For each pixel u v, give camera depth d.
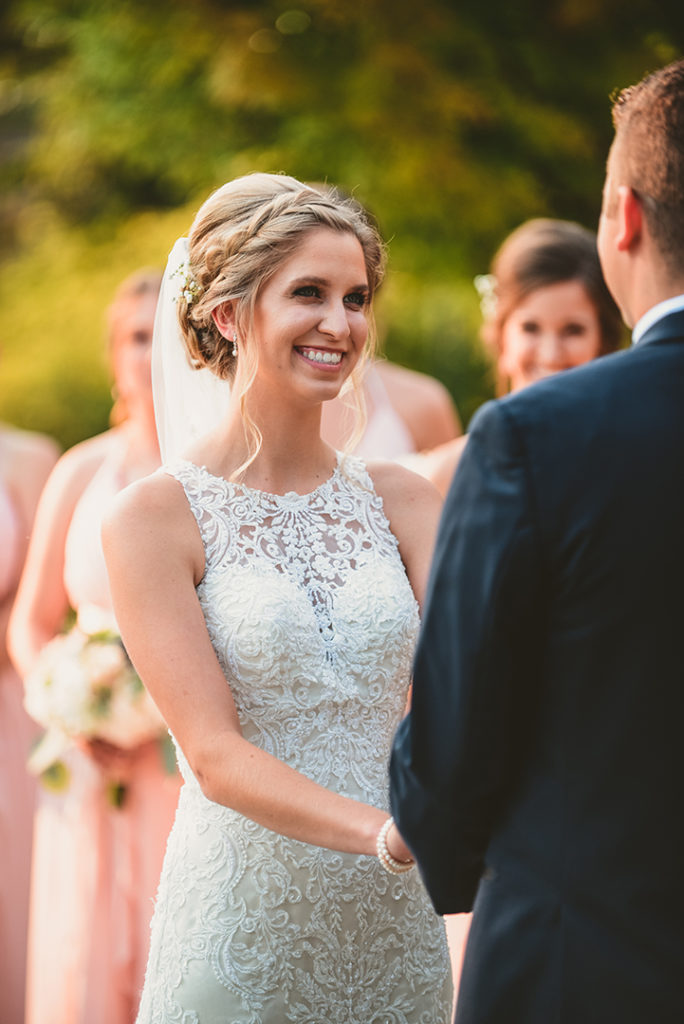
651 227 1.74
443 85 7.43
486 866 1.79
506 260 3.68
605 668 1.64
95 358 10.48
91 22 8.73
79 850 3.89
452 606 1.69
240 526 2.38
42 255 10.73
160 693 2.22
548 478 1.65
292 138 7.85
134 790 3.82
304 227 2.31
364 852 2.05
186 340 2.54
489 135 7.74
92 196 10.70
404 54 7.43
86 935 3.87
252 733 2.31
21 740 4.63
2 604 4.67
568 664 1.66
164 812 3.82
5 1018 4.50
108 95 8.97
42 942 4.01
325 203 2.36
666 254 1.73
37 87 9.74
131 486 2.38
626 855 1.64
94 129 9.02
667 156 1.71
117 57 8.65
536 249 3.62
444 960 2.48
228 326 2.44
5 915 4.53
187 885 2.34
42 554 4.14
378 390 4.83
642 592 1.62
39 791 4.29
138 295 4.09
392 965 2.38
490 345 3.88
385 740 2.44
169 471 2.42
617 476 1.64
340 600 2.39
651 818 1.63
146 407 4.09
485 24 7.55
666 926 1.63
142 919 3.84
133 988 3.85
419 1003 2.41
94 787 3.88
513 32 7.55
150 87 8.78
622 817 1.64
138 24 8.39
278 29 7.97
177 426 2.65
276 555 2.38
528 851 1.71
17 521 4.72
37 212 10.98
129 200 10.52
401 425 4.85
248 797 2.13
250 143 8.59
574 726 1.66
